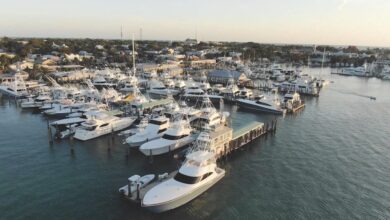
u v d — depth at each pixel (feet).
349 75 609.42
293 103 292.20
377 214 112.78
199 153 130.62
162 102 261.44
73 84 380.58
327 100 340.59
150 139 171.83
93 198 117.19
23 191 121.70
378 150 177.37
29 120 229.25
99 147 171.83
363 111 284.00
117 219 104.88
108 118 202.39
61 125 202.08
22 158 154.40
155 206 105.19
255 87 406.82
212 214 110.83
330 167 152.25
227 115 247.29
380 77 572.92
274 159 161.58
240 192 126.11
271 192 126.72
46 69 440.45
